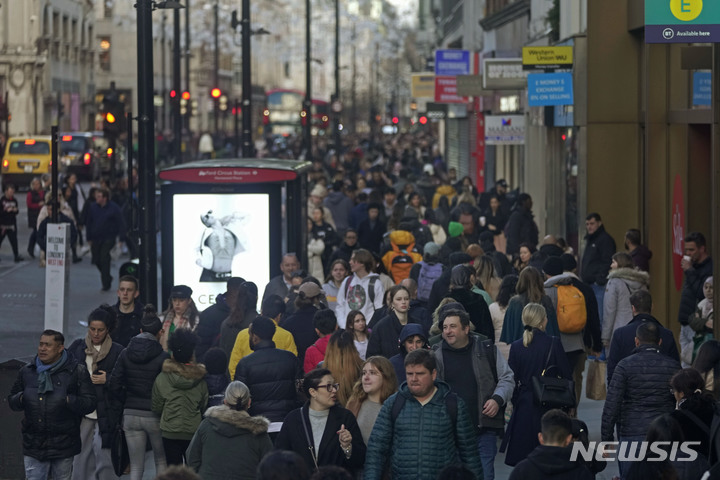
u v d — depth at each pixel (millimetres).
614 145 29188
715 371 13188
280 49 174000
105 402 14977
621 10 28859
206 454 12109
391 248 25141
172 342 14391
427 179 55344
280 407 14016
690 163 25000
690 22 16766
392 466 11719
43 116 102188
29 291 34031
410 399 11719
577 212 30453
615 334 15383
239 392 12266
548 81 29406
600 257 23750
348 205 38531
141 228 22812
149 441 15320
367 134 183500
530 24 44219
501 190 39062
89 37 120750
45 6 102125
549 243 22453
